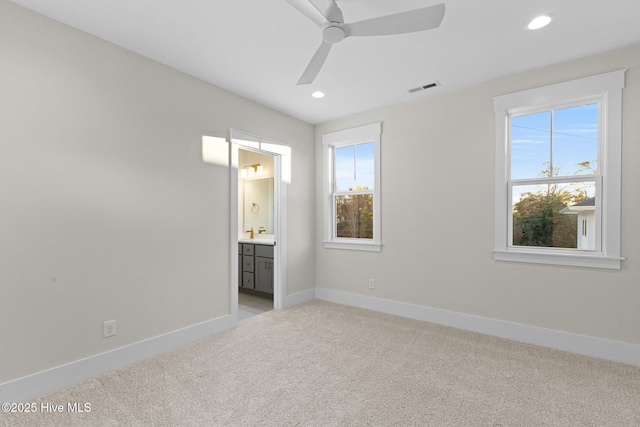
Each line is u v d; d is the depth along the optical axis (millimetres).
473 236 3047
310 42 2271
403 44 2293
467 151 3076
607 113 2430
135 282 2412
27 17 1904
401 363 2369
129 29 2117
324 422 1700
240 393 1973
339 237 4137
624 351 2371
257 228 5191
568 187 2686
